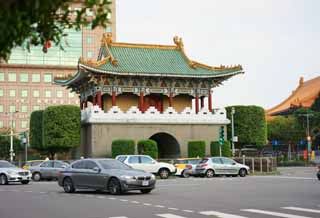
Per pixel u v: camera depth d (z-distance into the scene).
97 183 25.69
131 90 57.03
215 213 16.28
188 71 58.38
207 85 60.34
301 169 63.16
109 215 16.20
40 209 18.45
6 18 5.56
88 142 54.94
